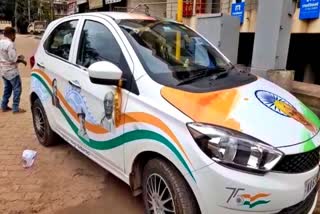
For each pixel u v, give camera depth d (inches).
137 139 111.6
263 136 94.5
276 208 92.3
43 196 141.6
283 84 223.3
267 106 108.5
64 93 155.6
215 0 479.2
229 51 257.6
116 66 120.4
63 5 1764.3
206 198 92.9
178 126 99.0
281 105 112.5
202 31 266.4
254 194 89.4
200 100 104.5
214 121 96.7
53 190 146.6
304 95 219.5
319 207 132.0
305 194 98.5
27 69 504.4
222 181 90.1
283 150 92.8
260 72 229.6
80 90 141.5
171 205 105.9
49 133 184.9
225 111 100.7
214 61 143.6
